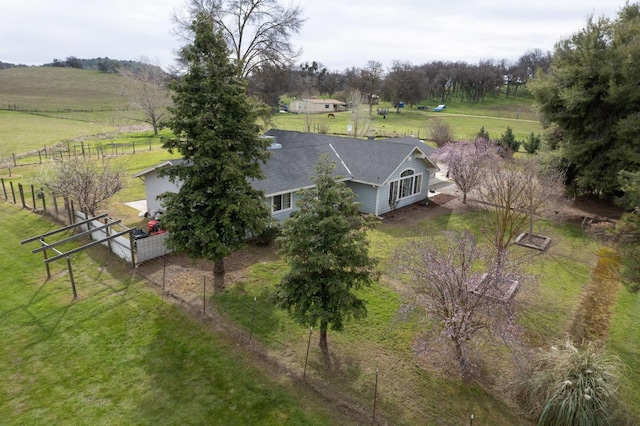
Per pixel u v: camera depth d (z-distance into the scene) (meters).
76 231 18.16
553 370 8.53
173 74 33.47
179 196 13.10
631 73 20.77
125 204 22.66
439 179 32.12
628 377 9.95
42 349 10.51
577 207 24.41
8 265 15.04
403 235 19.56
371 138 32.41
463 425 8.41
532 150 37.00
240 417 8.50
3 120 54.38
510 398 9.10
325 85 123.62
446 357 10.16
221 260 14.36
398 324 11.70
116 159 33.94
